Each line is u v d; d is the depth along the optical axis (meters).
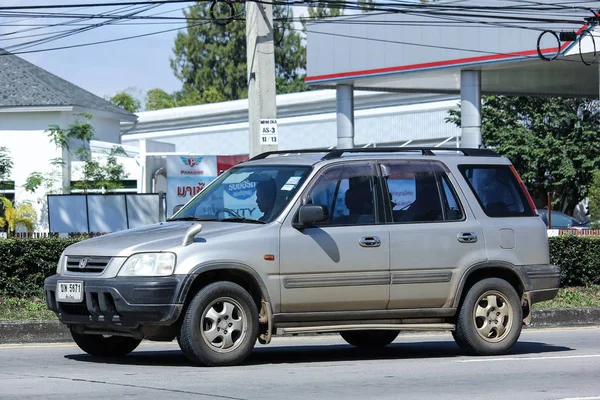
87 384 15.55
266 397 14.46
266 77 30.56
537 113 76.62
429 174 19.61
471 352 19.95
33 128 71.88
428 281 19.06
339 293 18.31
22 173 71.25
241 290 17.52
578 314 29.27
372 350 21.88
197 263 17.06
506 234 20.02
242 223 18.19
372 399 14.47
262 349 22.11
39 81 74.56
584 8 49.41
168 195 53.16
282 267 17.83
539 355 20.44
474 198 19.92
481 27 57.00
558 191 75.31
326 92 103.94
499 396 14.98
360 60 61.88
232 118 112.50
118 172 68.50
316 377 16.70
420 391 15.35
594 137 73.56
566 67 59.31
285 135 106.56
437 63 58.66
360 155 19.30
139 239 17.58
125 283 16.86
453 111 83.12
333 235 18.30
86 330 18.06
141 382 15.79
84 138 69.56
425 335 25.84
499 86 67.44
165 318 16.86
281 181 18.69
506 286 19.94
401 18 59.94
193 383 15.73
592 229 51.22
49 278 18.27
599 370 18.11
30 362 18.69
